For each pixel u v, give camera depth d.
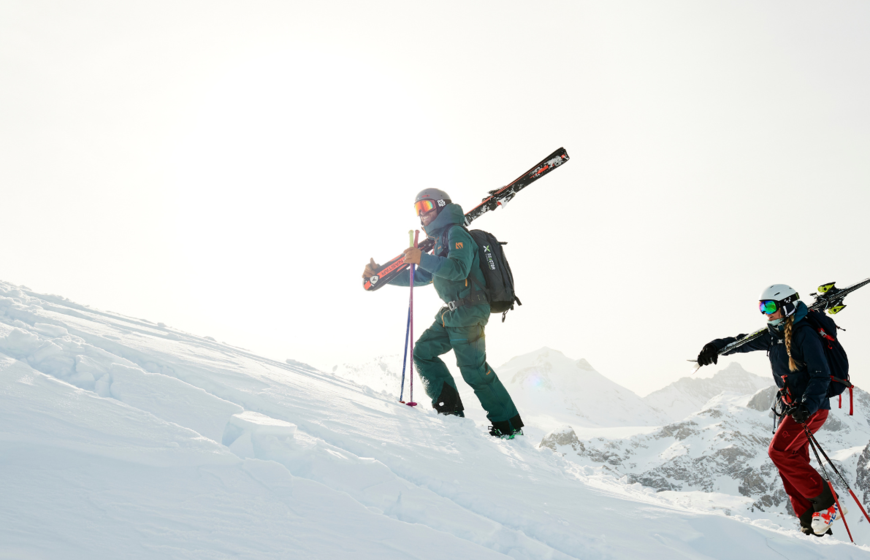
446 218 5.41
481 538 2.17
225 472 2.00
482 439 4.45
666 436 192.62
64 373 2.73
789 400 4.69
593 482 4.13
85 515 1.53
